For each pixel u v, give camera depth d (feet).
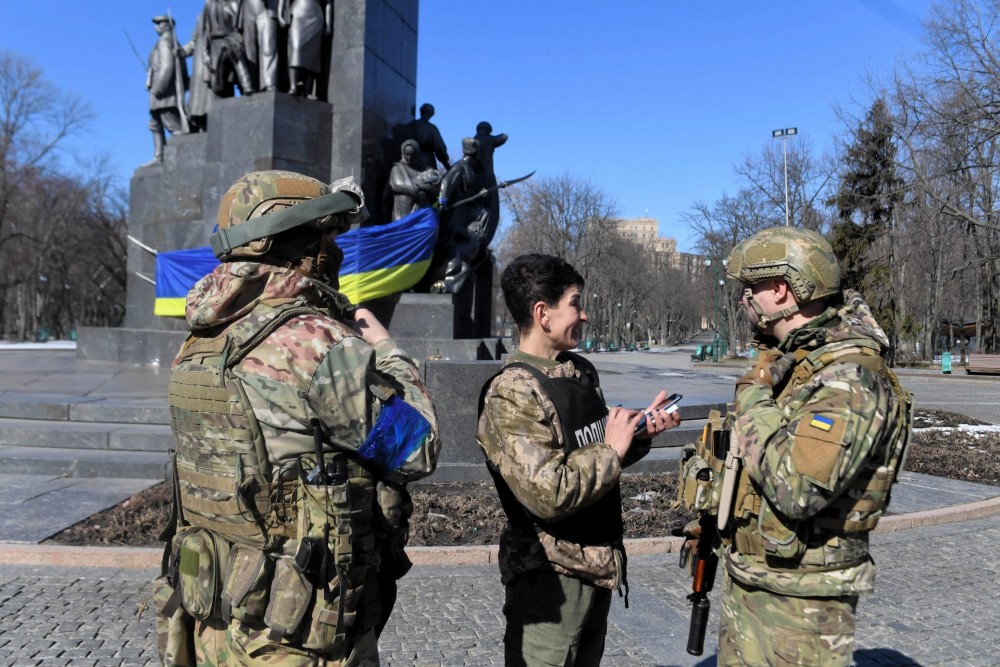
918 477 29.04
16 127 148.15
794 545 6.95
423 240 36.52
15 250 164.25
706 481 7.74
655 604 15.26
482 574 16.78
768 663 7.16
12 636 13.05
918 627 14.32
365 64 38.29
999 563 18.51
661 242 466.29
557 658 7.65
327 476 6.00
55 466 24.04
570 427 7.54
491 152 40.63
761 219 155.94
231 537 6.09
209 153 40.19
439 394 23.59
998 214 84.84
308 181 6.79
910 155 89.35
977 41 73.61
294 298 6.44
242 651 6.00
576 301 8.20
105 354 48.57
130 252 48.55
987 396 70.49
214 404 6.08
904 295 134.10
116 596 15.03
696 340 393.91
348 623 6.05
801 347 7.39
